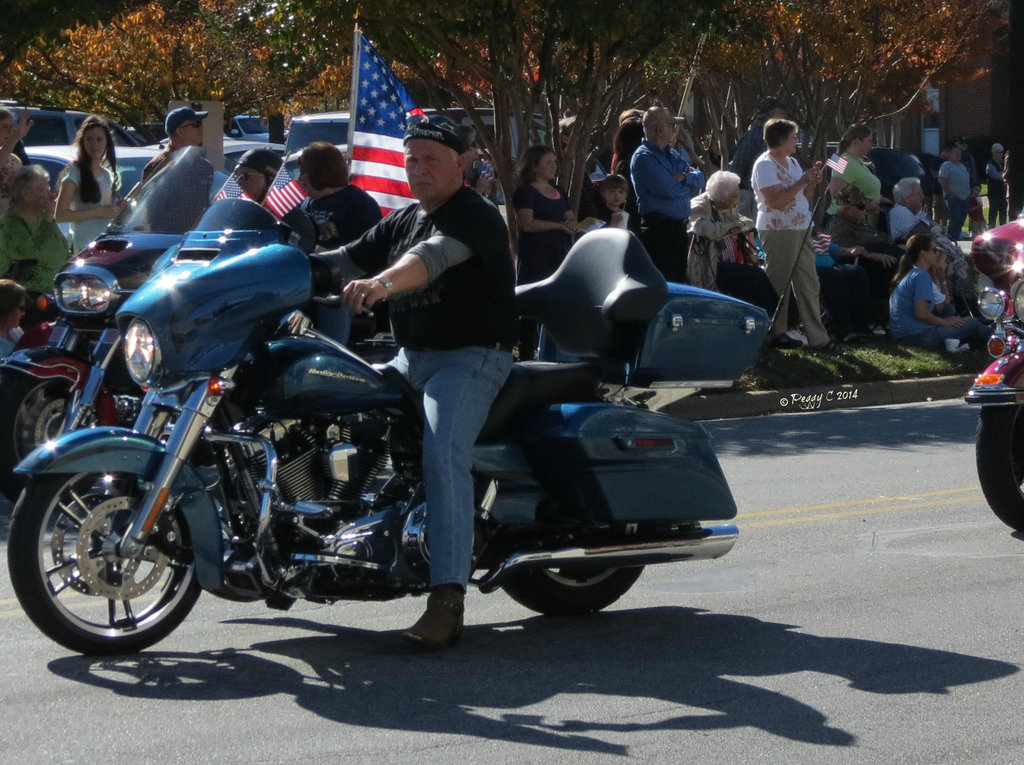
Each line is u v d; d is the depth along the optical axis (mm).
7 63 30250
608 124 27844
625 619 11031
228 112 50438
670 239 22297
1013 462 13617
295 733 8383
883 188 32250
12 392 14172
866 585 11992
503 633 10602
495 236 9625
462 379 9625
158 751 8086
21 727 8430
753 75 42781
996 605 11367
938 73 49281
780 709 8922
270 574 9375
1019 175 28203
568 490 10211
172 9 47281
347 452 9531
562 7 23453
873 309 26672
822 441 19453
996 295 13492
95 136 19188
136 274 13758
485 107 32844
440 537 9453
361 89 17969
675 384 10555
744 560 12906
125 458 9117
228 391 9352
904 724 8688
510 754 8102
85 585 9555
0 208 19781
